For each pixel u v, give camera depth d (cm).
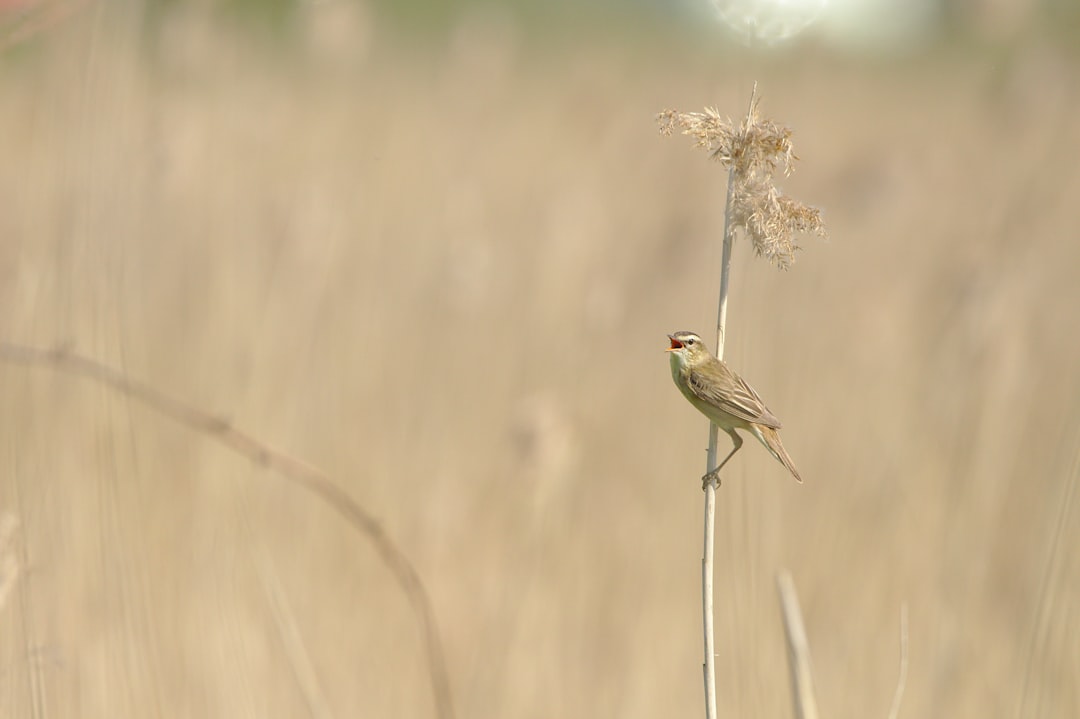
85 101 926
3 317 906
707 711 500
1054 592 756
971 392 1155
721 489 1104
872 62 2062
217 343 1170
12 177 1090
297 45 1900
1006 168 1748
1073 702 805
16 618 738
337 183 1501
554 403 1112
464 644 1033
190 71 1342
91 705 799
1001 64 1781
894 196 1603
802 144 1750
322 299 1279
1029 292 1269
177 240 1241
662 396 1284
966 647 966
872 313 1339
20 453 819
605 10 2255
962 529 1053
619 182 1805
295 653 848
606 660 1052
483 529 1138
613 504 1160
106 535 834
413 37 2256
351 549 1081
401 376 1280
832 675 990
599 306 1344
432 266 1441
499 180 1747
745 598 834
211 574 954
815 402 1181
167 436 1051
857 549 1074
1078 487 756
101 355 896
